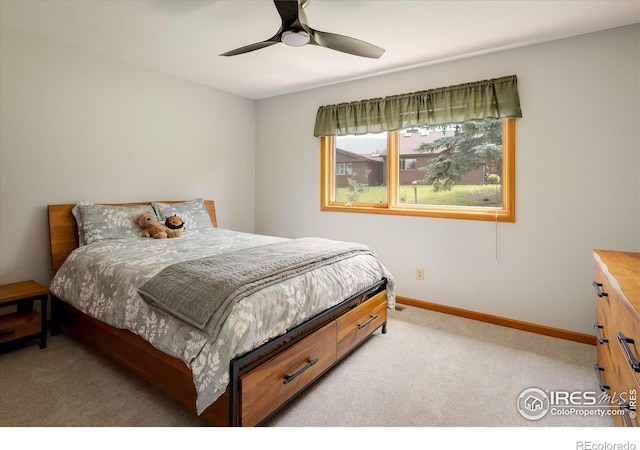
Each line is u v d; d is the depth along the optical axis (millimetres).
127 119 3307
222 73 3549
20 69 2646
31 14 2373
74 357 2344
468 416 1769
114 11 2324
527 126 2789
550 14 2291
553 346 2578
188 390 1637
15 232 2686
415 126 3295
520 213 2859
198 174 3975
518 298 2910
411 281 3467
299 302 1836
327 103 3936
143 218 3062
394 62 3150
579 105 2592
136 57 3150
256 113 4617
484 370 2225
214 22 2471
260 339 1582
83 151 3023
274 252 2311
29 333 2406
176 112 3705
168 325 1690
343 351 2215
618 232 2510
